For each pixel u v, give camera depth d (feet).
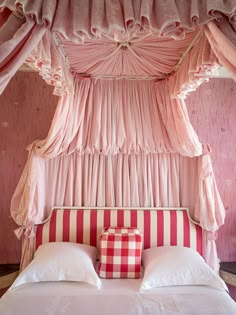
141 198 8.61
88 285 6.38
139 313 5.18
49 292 5.99
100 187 8.50
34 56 4.34
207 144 8.80
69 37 4.08
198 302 5.64
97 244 8.20
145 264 7.14
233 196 9.28
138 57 6.48
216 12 3.84
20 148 8.93
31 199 7.73
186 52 6.12
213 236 8.14
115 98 8.09
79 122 7.87
